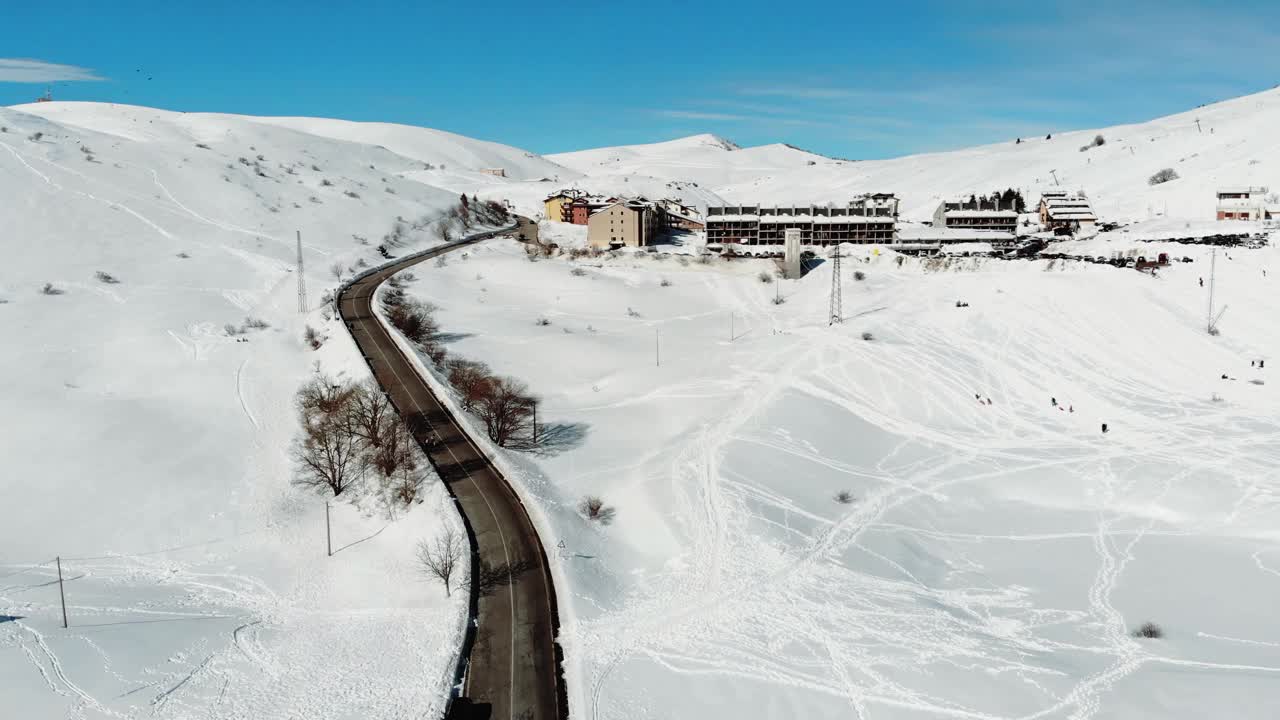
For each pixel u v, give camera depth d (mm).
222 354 98812
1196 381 97062
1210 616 54438
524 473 70750
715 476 72500
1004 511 72062
